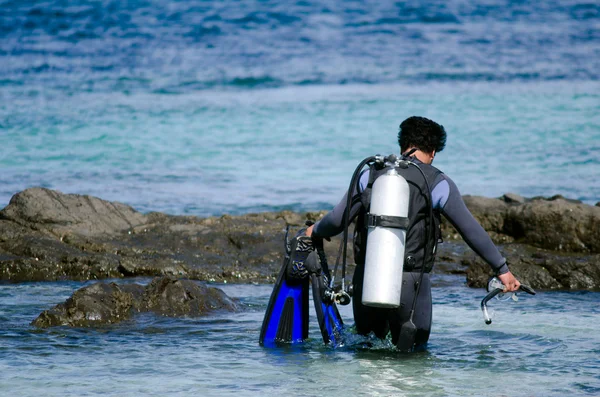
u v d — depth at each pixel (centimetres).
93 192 5138
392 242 1706
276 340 1948
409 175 1786
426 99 9562
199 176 5762
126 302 2245
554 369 1723
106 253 3209
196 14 16388
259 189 5325
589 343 1964
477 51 13700
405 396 1530
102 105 9038
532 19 17125
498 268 1802
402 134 1880
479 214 3844
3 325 2117
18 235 3316
